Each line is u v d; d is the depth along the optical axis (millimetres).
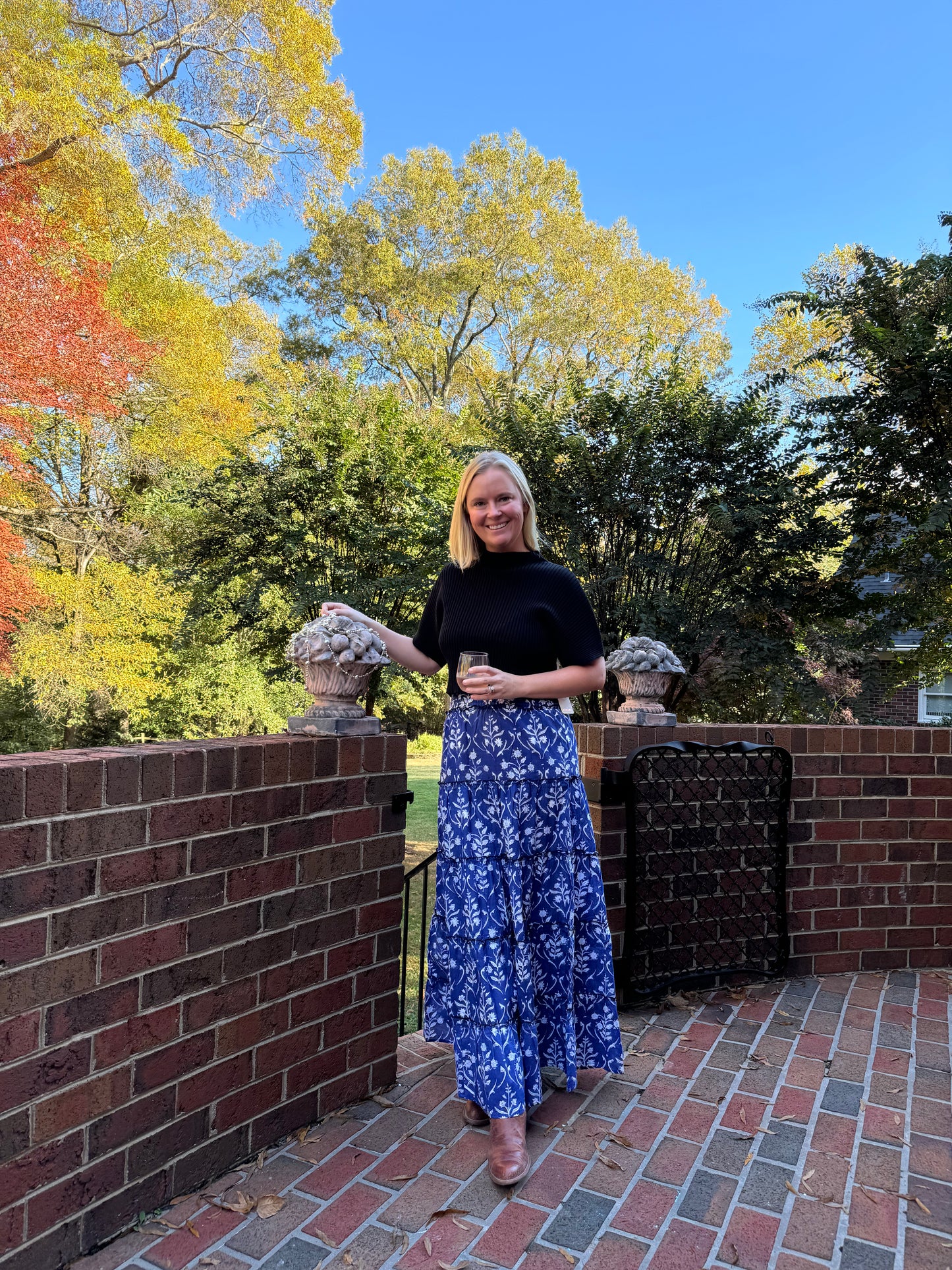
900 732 3201
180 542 12258
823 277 5754
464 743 2041
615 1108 2178
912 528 5402
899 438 5219
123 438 12430
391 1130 2072
